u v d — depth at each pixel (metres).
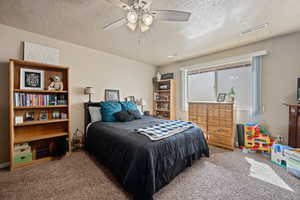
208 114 3.28
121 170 1.66
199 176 1.87
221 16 1.89
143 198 1.37
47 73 2.55
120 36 2.55
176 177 1.84
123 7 1.36
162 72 4.86
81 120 3.06
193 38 2.62
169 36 2.53
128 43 2.89
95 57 3.30
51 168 2.08
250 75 3.03
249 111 2.97
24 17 1.94
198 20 1.99
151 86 4.81
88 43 2.90
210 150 2.84
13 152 2.05
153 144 1.58
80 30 2.32
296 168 1.85
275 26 2.18
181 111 4.25
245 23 2.08
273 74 2.62
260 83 2.75
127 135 1.86
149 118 3.28
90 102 3.05
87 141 2.71
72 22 2.07
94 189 1.60
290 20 2.00
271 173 1.93
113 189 1.61
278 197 1.46
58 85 2.56
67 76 2.61
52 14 1.86
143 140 1.66
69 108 2.60
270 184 1.68
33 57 2.39
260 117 2.81
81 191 1.56
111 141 1.96
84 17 1.93
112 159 1.85
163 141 1.71
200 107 3.44
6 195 1.48
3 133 2.15
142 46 3.06
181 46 3.03
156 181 1.52
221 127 3.04
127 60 4.02
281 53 2.53
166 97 4.57
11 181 1.74
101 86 3.42
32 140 2.18
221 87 3.50
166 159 1.66
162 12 1.39
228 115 2.93
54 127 2.64
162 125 2.38
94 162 2.29
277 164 2.20
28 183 1.70
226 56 3.26
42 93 2.48
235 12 1.80
